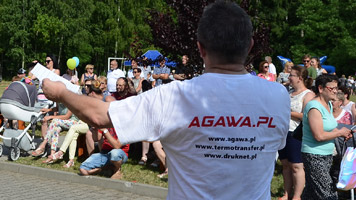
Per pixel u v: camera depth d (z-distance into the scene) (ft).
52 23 146.82
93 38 158.10
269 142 5.93
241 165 5.74
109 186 21.44
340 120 19.80
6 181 22.29
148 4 154.40
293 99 18.49
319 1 135.23
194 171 5.70
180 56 25.04
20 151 28.53
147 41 26.22
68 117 25.94
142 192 20.49
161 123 5.72
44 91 5.87
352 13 131.23
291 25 148.46
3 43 153.07
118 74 36.50
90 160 22.24
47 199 19.29
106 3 156.66
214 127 5.65
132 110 5.84
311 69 29.04
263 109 5.83
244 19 5.82
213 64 5.94
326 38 136.46
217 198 5.70
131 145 28.55
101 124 5.89
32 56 154.81
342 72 138.41
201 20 5.93
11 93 26.14
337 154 17.37
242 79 5.88
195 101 5.67
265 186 5.98
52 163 25.77
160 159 22.97
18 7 150.00
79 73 178.40
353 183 13.85
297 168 17.63
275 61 144.05
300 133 15.89
